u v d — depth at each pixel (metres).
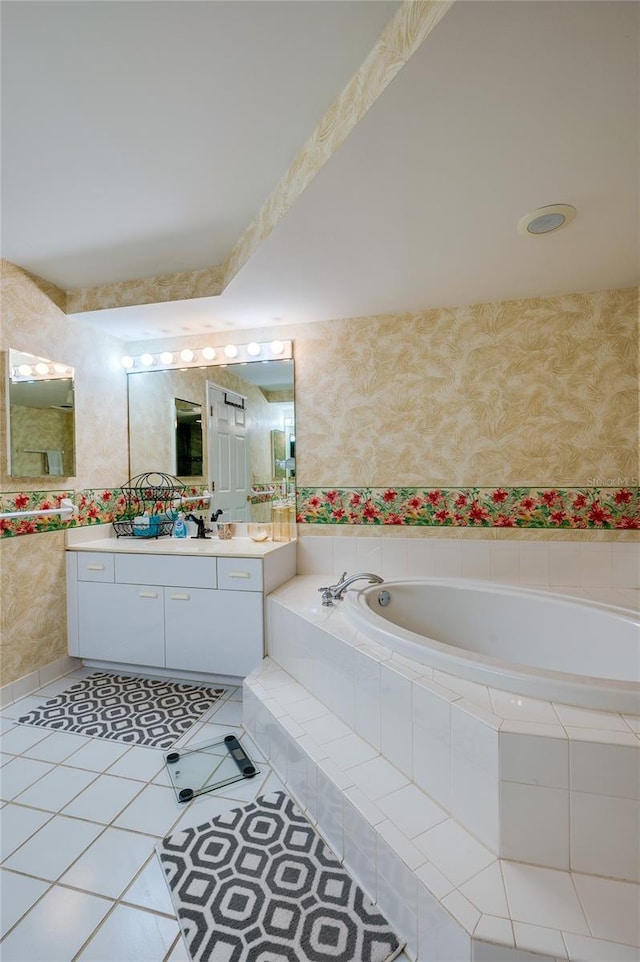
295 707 1.85
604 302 2.36
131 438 3.22
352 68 1.24
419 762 1.37
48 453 2.55
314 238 1.82
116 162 1.64
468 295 2.41
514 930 0.95
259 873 1.33
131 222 2.02
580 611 2.00
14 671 2.36
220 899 1.25
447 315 2.58
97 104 1.38
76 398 2.77
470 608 2.26
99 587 2.63
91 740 2.01
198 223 2.02
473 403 2.55
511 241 1.84
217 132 1.49
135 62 1.23
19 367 2.39
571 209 1.61
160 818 1.55
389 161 1.36
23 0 1.06
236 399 2.97
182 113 1.41
